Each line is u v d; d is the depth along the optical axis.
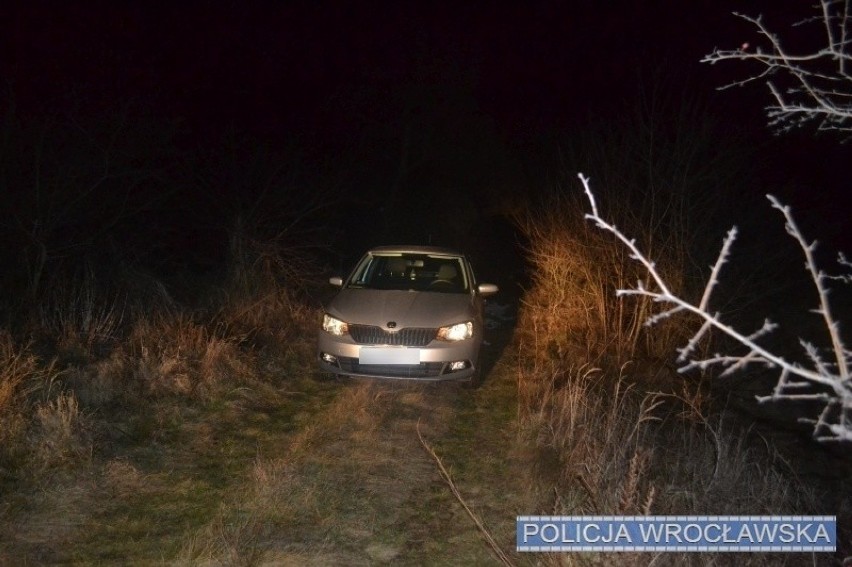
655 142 9.72
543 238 11.18
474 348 8.39
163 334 9.16
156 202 11.53
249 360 9.03
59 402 6.40
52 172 9.64
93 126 10.05
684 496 5.36
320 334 8.48
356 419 7.43
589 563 4.38
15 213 9.14
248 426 7.29
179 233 13.32
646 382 8.88
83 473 5.88
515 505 5.66
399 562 4.78
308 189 14.67
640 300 9.70
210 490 5.75
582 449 5.97
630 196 9.72
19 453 5.95
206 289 11.92
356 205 20.45
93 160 9.88
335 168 17.19
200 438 6.86
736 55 3.42
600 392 7.90
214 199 13.42
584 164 10.39
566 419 6.98
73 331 8.80
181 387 7.84
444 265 9.66
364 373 8.17
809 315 11.39
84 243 10.02
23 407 6.54
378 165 21.45
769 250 9.83
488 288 9.90
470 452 6.78
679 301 2.34
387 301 8.62
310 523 5.26
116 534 4.99
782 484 5.86
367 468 6.29
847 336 10.63
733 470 5.68
